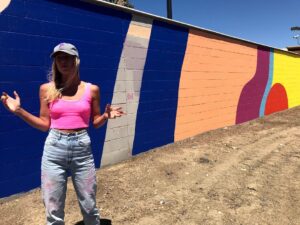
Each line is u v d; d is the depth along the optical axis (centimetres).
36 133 571
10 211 495
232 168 718
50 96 329
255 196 579
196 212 513
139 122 777
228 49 1123
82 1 626
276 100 1517
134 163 722
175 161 746
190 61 939
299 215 516
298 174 695
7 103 318
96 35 658
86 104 340
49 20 573
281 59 1533
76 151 336
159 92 833
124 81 729
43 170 338
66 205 511
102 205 520
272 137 1018
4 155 528
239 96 1212
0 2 507
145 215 497
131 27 738
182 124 927
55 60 330
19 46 533
